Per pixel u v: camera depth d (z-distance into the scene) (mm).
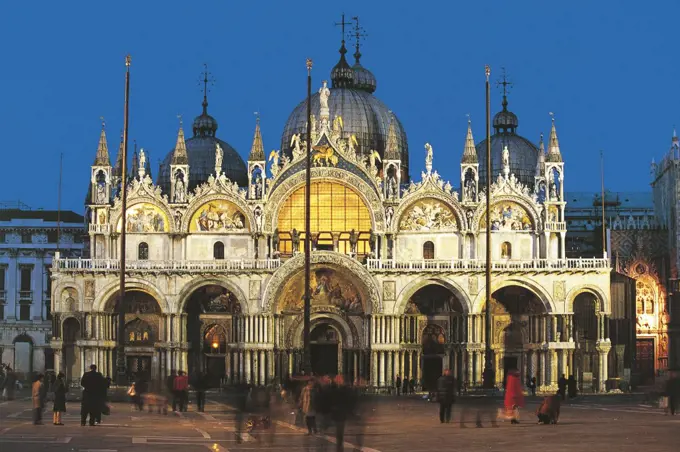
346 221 150625
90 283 146750
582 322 149000
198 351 150375
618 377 148500
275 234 149500
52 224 175375
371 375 144250
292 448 60969
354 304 147625
